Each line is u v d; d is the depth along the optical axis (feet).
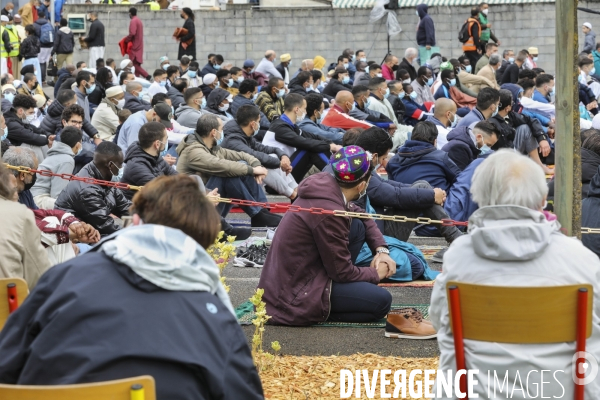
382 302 23.97
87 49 99.50
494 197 13.24
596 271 13.07
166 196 11.41
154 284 10.71
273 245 24.39
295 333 23.32
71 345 10.37
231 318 11.04
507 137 47.57
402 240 29.99
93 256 11.02
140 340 10.41
